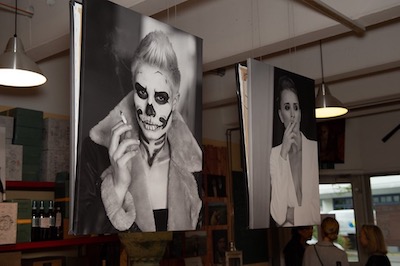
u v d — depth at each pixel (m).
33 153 4.54
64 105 5.54
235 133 8.21
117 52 2.14
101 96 2.04
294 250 5.86
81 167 1.93
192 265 6.63
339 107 4.65
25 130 4.50
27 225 4.10
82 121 1.96
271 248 8.38
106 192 2.01
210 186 7.33
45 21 4.30
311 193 3.39
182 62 2.49
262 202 2.88
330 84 6.49
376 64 5.05
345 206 8.07
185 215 2.39
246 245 7.83
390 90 5.96
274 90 3.11
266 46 4.56
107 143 2.05
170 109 2.38
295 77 3.37
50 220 4.36
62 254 5.16
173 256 6.34
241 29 4.75
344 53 5.31
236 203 7.86
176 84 2.43
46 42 4.27
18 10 4.36
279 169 3.07
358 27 4.03
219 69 6.63
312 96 3.56
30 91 5.16
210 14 5.02
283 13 4.45
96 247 5.05
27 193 4.89
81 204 1.91
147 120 2.25
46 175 4.59
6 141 4.33
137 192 2.15
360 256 7.77
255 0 4.68
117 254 4.91
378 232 4.61
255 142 2.87
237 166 8.10
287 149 3.17
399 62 4.96
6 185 4.16
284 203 3.08
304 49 5.66
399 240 7.53
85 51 2.00
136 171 2.16
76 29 2.01
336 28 4.17
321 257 4.37
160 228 2.24
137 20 2.26
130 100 2.18
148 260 2.76
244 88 2.87
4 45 4.68
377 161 7.89
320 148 8.28
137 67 2.23
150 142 2.25
